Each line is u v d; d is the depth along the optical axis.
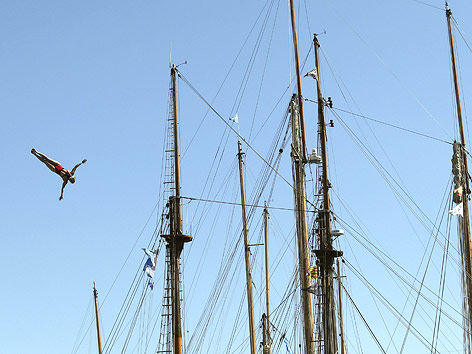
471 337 76.38
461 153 80.25
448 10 84.19
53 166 49.97
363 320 74.12
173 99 78.44
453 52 83.38
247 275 89.75
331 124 78.38
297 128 78.81
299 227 76.94
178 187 77.06
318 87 79.00
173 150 77.75
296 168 78.06
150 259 74.88
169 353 73.69
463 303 77.50
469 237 78.81
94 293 107.62
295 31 81.81
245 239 90.62
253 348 87.62
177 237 75.81
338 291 78.50
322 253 74.62
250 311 88.94
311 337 74.94
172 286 74.94
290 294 80.31
